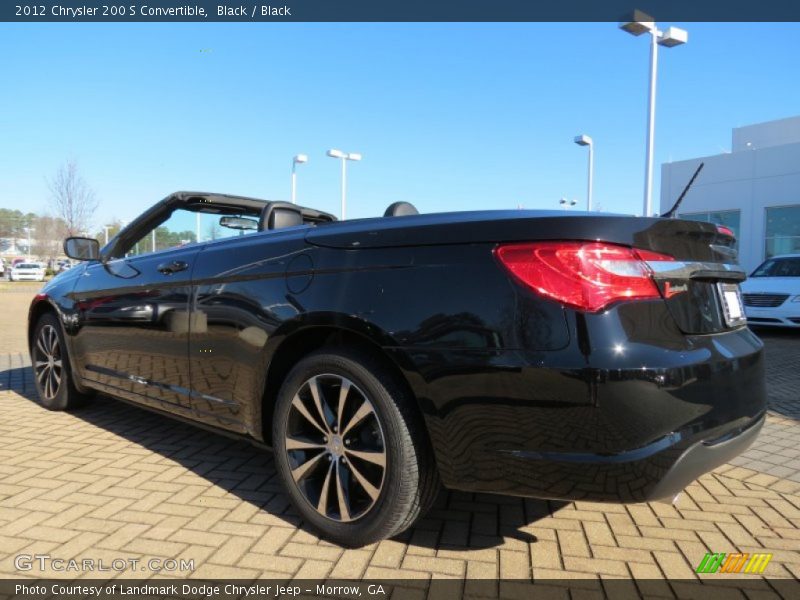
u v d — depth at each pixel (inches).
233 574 88.6
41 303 186.2
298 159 958.4
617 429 75.4
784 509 114.9
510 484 82.2
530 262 81.5
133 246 165.2
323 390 100.6
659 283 82.4
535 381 78.6
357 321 93.1
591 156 796.0
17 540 98.7
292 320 101.3
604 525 107.0
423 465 90.9
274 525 105.1
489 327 82.4
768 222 784.3
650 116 589.6
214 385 118.7
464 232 88.0
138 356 141.7
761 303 411.8
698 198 858.8
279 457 105.2
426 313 87.5
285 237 110.8
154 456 142.5
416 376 87.0
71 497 116.9
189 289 125.3
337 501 99.1
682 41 579.2
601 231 80.5
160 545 97.3
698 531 105.0
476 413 82.8
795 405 200.7
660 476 76.6
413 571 90.0
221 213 173.6
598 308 77.6
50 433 161.5
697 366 80.8
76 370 170.2
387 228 96.3
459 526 105.8
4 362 300.5
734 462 142.2
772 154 772.6
